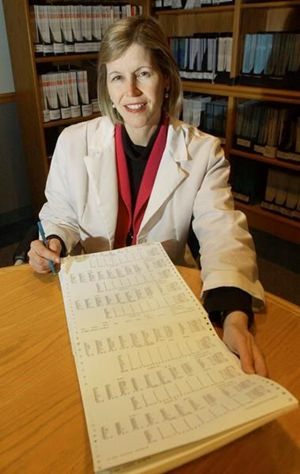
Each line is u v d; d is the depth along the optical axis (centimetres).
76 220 128
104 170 121
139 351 70
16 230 295
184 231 124
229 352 70
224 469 54
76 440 58
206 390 61
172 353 69
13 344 76
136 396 60
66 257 100
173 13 285
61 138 130
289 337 76
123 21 105
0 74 263
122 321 78
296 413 61
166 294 85
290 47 225
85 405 59
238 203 290
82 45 262
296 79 229
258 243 270
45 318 82
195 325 76
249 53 245
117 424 55
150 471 48
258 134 262
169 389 61
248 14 242
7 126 280
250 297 83
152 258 98
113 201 121
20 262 113
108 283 90
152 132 119
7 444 58
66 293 88
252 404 54
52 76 259
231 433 51
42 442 58
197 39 264
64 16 247
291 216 266
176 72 116
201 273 93
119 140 122
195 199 118
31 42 238
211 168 120
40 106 259
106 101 122
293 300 216
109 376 65
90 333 75
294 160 250
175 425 53
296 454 56
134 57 104
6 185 294
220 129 283
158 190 118
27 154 288
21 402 64
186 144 120
